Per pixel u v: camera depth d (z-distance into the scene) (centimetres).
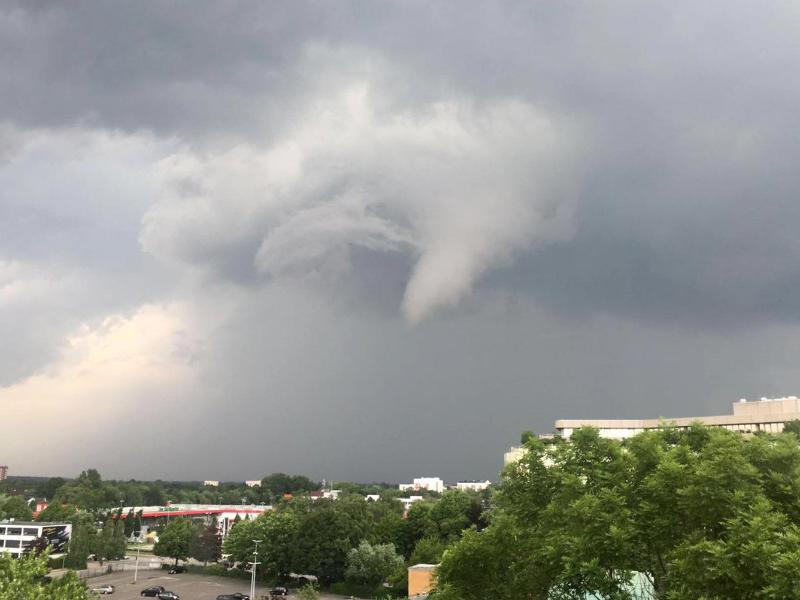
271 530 13950
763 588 2409
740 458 2978
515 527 3616
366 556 12275
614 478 3547
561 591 3150
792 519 2934
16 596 3544
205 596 11506
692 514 2944
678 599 2717
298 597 10812
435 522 15462
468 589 3506
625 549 3030
